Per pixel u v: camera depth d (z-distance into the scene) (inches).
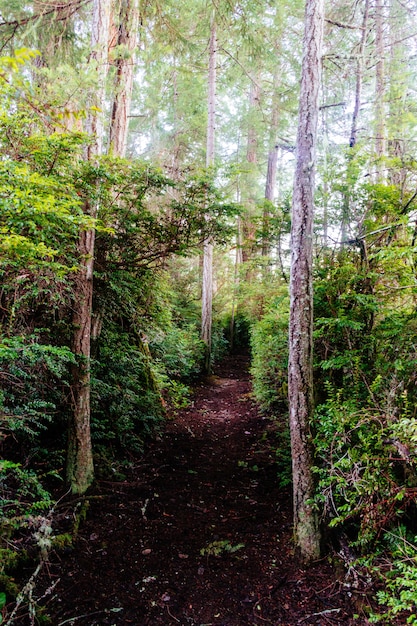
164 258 189.5
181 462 189.2
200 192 158.9
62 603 92.3
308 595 98.6
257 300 400.2
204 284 414.0
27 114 92.2
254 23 251.0
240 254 578.9
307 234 113.5
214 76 371.2
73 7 174.6
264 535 128.4
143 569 109.3
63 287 119.2
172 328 339.0
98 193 126.1
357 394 116.4
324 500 101.8
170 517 139.2
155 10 211.8
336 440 104.4
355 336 133.3
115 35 193.2
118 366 190.2
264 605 96.9
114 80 163.0
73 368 139.6
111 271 168.4
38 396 123.9
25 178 75.9
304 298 113.3
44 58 180.2
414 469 97.0
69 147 100.4
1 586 87.9
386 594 80.4
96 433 163.8
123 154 211.3
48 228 89.3
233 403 320.2
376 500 97.3
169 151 472.1
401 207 136.4
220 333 543.2
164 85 438.0
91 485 143.8
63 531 117.7
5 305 104.3
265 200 187.3
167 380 306.5
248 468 187.3
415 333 113.5
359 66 196.1
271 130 404.5
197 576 108.0
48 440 146.3
